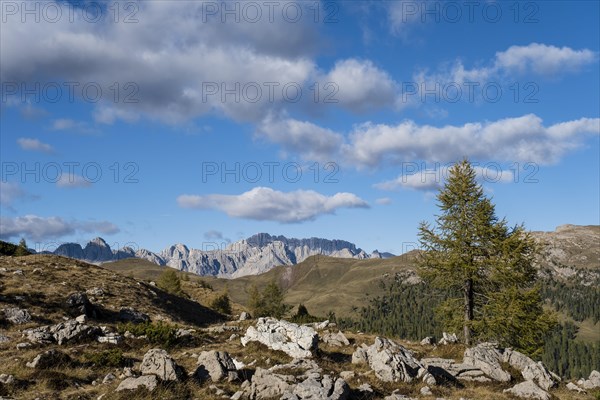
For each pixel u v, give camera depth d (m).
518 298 32.53
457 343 31.91
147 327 29.02
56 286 42.09
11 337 26.09
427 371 21.45
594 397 22.42
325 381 17.48
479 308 35.16
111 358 20.86
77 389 16.91
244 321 40.97
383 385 19.81
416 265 36.66
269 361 23.03
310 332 26.12
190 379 18.00
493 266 33.09
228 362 19.69
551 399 20.12
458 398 18.78
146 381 16.66
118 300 45.41
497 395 20.28
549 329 31.78
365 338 33.06
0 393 15.64
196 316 54.81
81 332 25.83
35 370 18.48
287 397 15.64
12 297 35.47
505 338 33.22
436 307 36.28
